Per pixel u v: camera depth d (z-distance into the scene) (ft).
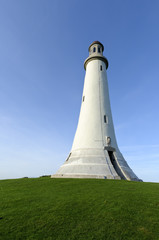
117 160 84.99
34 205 34.73
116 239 23.52
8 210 32.40
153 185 58.54
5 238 23.29
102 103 101.65
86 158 79.82
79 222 27.63
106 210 31.99
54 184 55.21
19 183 61.16
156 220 28.60
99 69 114.21
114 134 97.91
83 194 42.09
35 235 24.11
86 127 93.40
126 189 48.08
